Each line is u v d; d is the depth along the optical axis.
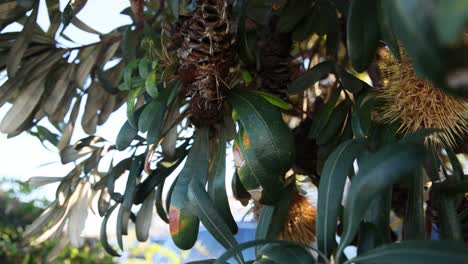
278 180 0.40
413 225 0.37
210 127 0.47
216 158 0.44
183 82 0.44
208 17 0.42
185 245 0.41
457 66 0.15
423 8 0.16
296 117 0.62
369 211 0.37
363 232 0.35
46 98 0.63
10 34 0.59
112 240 1.49
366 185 0.29
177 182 0.43
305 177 0.58
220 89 0.43
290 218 0.51
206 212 0.38
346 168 0.34
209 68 0.42
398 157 0.29
